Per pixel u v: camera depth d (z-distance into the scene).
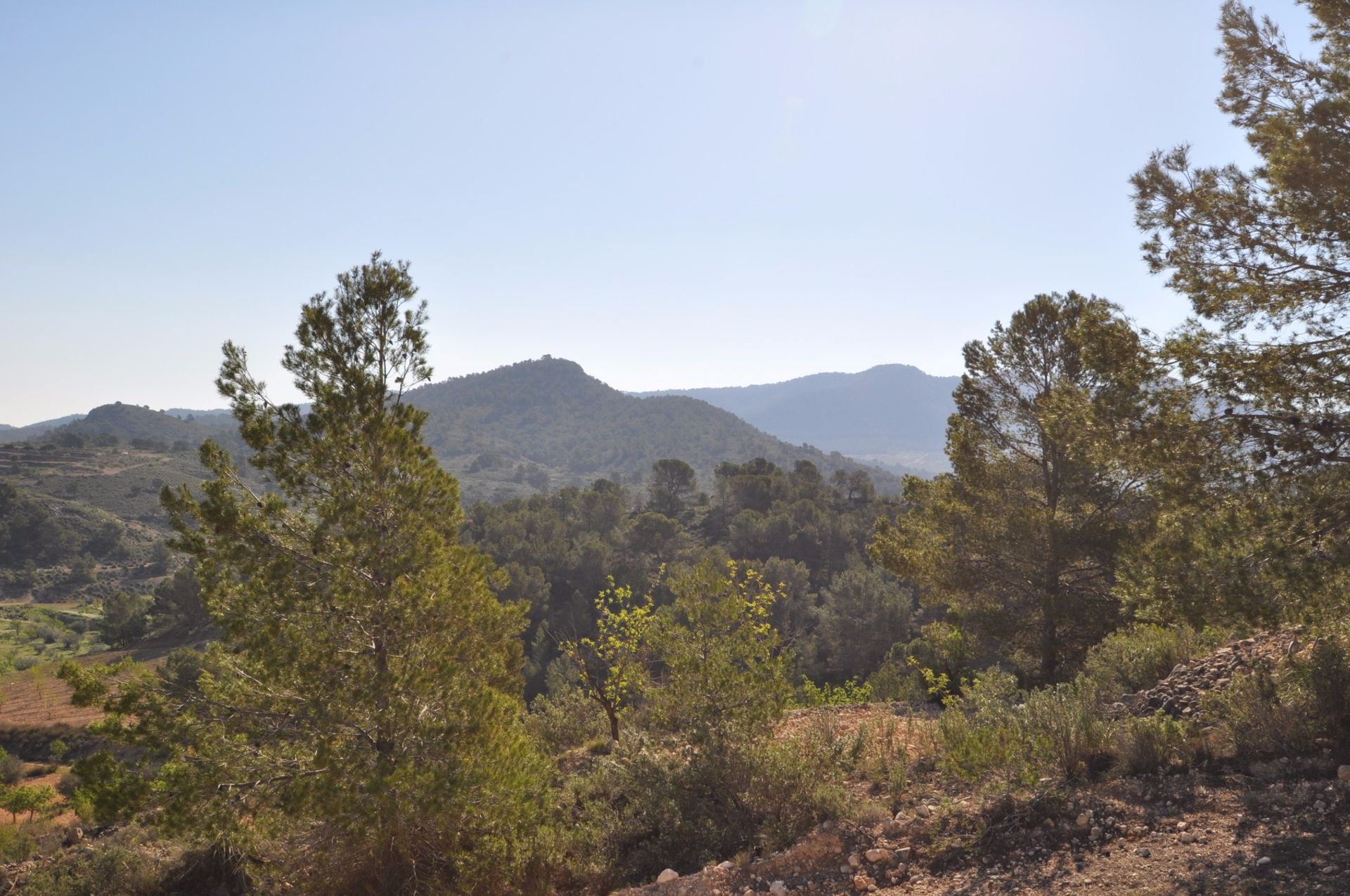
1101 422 8.84
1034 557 17.45
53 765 37.81
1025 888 5.62
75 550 161.75
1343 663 7.27
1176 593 7.99
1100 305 9.59
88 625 114.50
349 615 8.73
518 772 8.41
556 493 126.69
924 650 24.17
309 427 8.78
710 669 8.91
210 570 8.53
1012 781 7.31
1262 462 7.83
